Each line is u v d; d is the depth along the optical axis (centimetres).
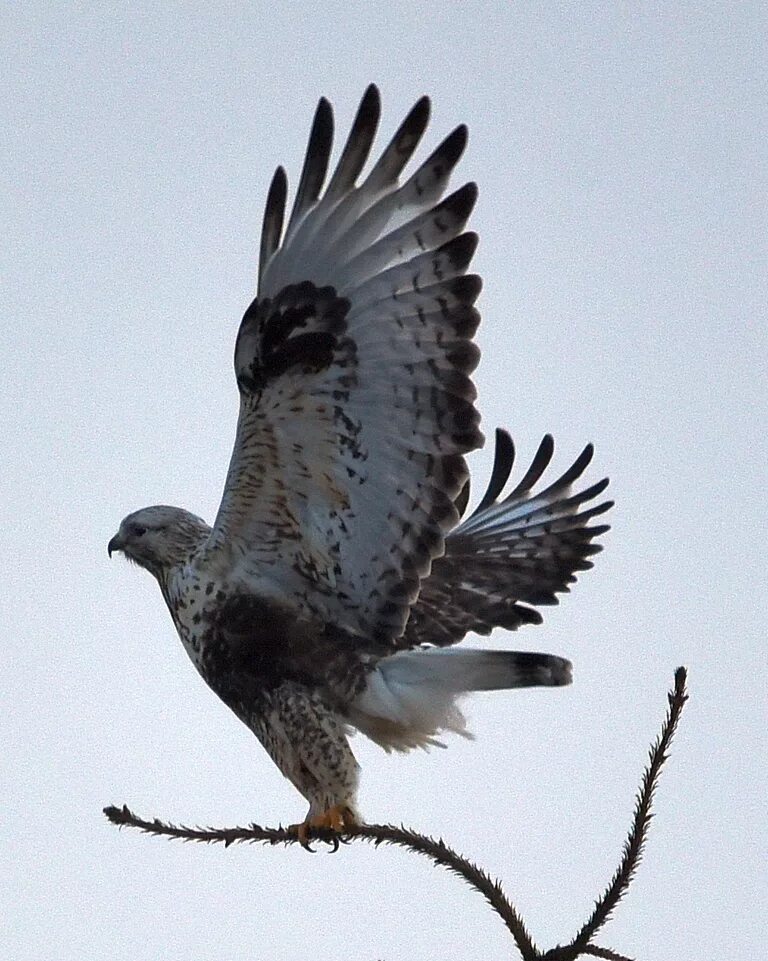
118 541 1310
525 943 909
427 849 936
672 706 908
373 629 1213
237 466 1168
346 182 1094
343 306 1115
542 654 1213
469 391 1105
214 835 998
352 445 1141
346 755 1218
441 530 1134
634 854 897
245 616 1233
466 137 1074
